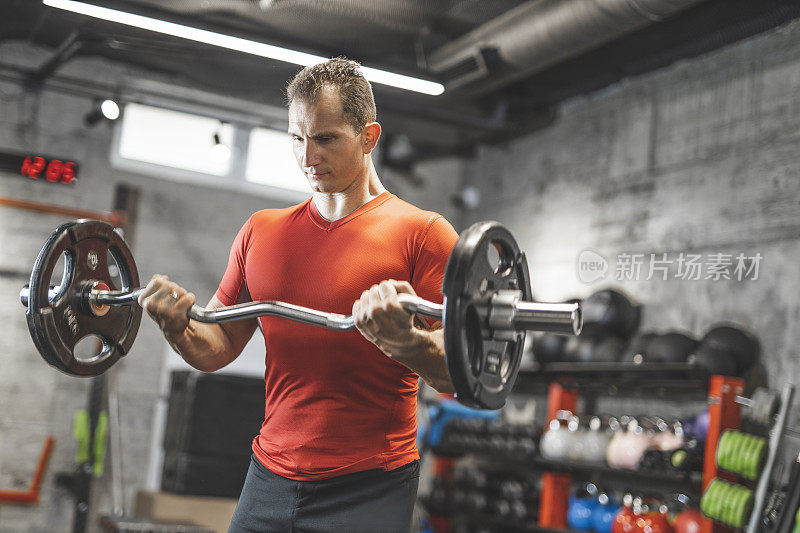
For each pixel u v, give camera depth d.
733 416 4.06
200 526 4.16
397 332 1.24
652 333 4.92
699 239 5.05
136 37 4.82
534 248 6.51
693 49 5.10
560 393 5.24
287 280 1.56
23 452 5.49
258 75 5.13
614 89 5.91
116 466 5.09
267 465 1.54
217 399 4.73
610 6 3.92
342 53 4.26
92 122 5.54
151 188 6.09
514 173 6.84
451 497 5.90
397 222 1.54
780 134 4.63
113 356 1.64
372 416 1.49
